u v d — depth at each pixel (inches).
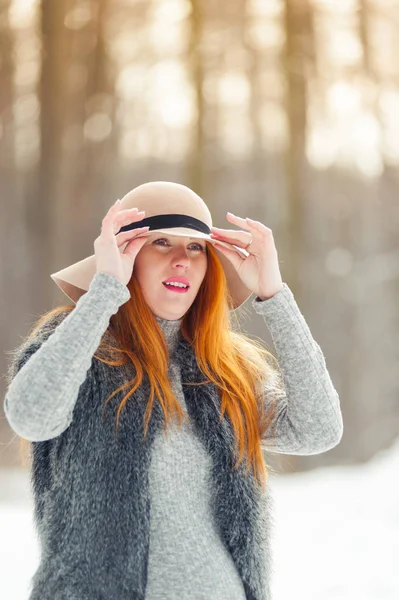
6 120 491.8
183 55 474.3
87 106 490.3
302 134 469.1
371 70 473.1
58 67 484.4
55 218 502.0
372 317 520.4
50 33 482.9
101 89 486.9
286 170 473.7
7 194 502.9
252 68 468.8
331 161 491.5
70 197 502.0
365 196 499.2
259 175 479.2
